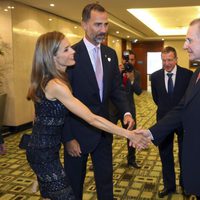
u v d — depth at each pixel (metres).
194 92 1.81
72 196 2.00
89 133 2.24
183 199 3.23
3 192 3.44
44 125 1.91
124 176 3.93
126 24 10.68
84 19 2.19
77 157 2.29
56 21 8.17
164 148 3.22
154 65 17.11
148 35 14.53
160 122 2.34
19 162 4.54
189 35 1.78
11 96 6.50
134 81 3.99
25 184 3.68
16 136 6.21
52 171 1.93
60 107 1.90
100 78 2.29
